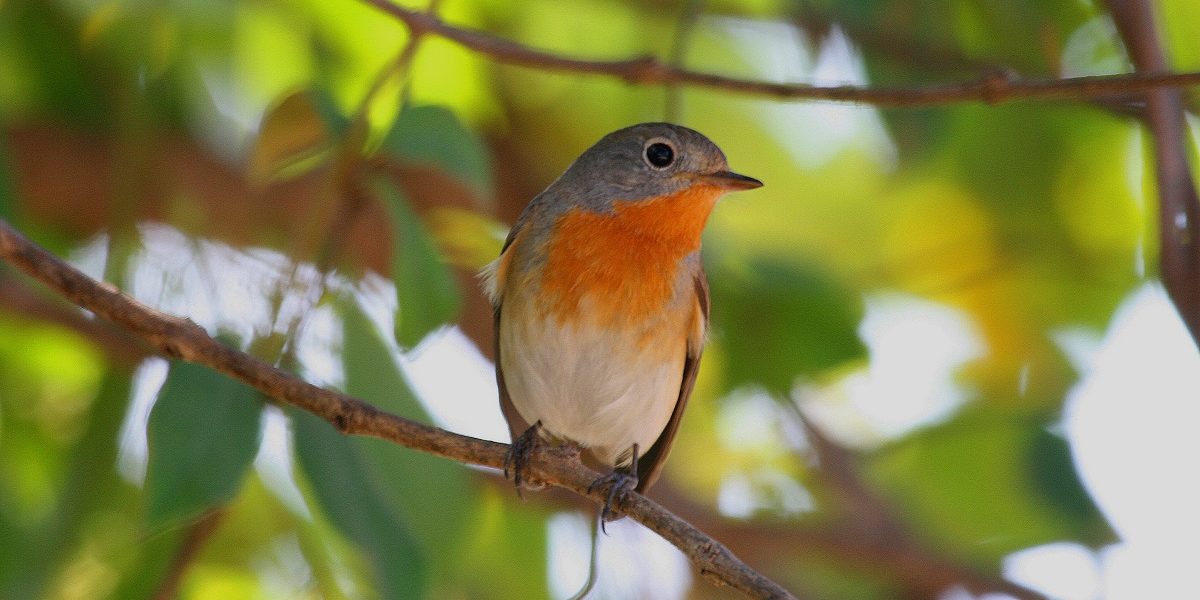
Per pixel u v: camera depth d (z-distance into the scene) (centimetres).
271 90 1223
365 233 1041
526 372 1002
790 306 1202
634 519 756
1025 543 1320
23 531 1040
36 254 671
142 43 1080
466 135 841
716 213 1391
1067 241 1388
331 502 829
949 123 1099
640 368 998
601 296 991
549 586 1207
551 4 1276
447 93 1257
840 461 1348
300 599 1073
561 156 1348
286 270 877
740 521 1323
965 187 1384
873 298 1410
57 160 1151
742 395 1281
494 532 1209
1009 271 1405
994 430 1337
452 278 877
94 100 1163
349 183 861
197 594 1097
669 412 1029
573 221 1009
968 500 1355
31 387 1113
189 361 695
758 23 1247
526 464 822
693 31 1266
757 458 1397
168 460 754
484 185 841
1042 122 1333
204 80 1209
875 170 1411
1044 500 1270
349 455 846
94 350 1059
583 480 800
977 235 1407
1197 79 775
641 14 1271
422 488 885
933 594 1323
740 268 1200
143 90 1070
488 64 1253
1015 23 1131
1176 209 892
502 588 1204
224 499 758
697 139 1032
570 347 989
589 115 1341
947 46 1102
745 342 1225
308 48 1202
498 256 1045
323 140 886
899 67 1105
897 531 1321
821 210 1431
